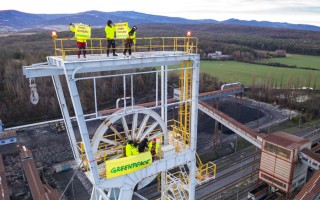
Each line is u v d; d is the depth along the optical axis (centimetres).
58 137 6397
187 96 1966
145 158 1755
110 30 1675
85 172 1850
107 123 1820
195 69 1878
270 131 7131
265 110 8800
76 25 1556
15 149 5278
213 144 5978
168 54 1852
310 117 8188
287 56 18812
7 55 9981
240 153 5706
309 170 5053
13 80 8375
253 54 17662
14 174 4566
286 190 4072
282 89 10262
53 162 5241
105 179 1644
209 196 4181
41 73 1537
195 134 1977
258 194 4159
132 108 1873
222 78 11819
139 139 1994
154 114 2016
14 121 7475
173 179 2350
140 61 1672
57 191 4300
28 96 8062
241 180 4644
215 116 5541
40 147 5881
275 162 4156
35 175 4309
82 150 1908
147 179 2102
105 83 9262
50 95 8388
